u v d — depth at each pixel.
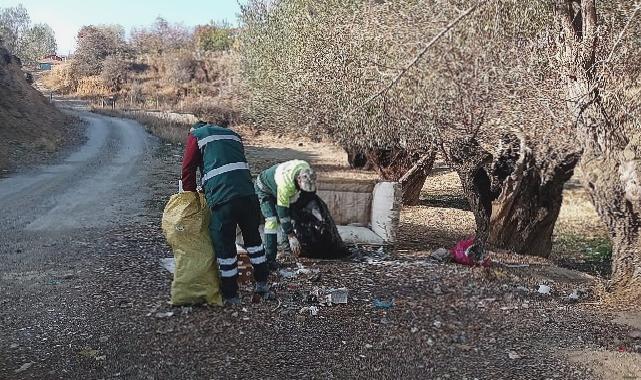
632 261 5.77
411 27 7.63
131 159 22.55
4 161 19.67
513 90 7.25
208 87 59.28
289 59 14.77
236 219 5.29
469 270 6.79
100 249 7.87
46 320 5.02
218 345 4.51
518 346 4.61
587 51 5.86
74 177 17.06
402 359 4.34
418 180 13.70
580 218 14.18
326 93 12.05
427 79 7.38
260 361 4.26
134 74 67.88
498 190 9.30
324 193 8.45
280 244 7.56
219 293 5.34
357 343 4.60
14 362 4.21
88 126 36.72
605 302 5.77
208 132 5.38
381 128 9.40
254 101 18.66
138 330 4.78
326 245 7.18
